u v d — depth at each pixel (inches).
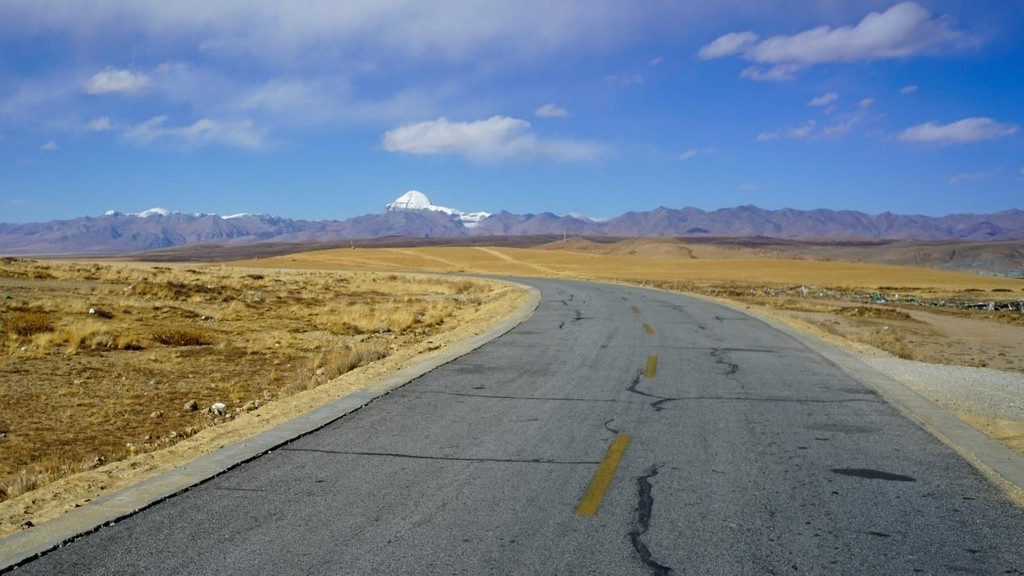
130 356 638.5
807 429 323.9
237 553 185.9
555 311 989.8
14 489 266.7
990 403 396.5
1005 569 181.3
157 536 196.9
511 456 277.1
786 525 208.5
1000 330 1213.7
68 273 1501.0
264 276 2135.8
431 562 181.3
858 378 460.1
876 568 181.2
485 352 567.2
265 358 656.4
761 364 517.0
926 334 1099.3
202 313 987.9
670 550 190.1
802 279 2923.2
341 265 3890.3
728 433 315.9
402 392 403.5
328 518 210.5
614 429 321.4
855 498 232.2
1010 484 248.1
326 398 392.2
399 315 989.2
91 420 416.2
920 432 319.9
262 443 292.2
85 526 203.2
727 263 4020.7
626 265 3927.2
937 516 217.2
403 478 248.7
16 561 180.1
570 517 212.7
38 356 603.8
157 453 287.7
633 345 617.6
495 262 4180.6
